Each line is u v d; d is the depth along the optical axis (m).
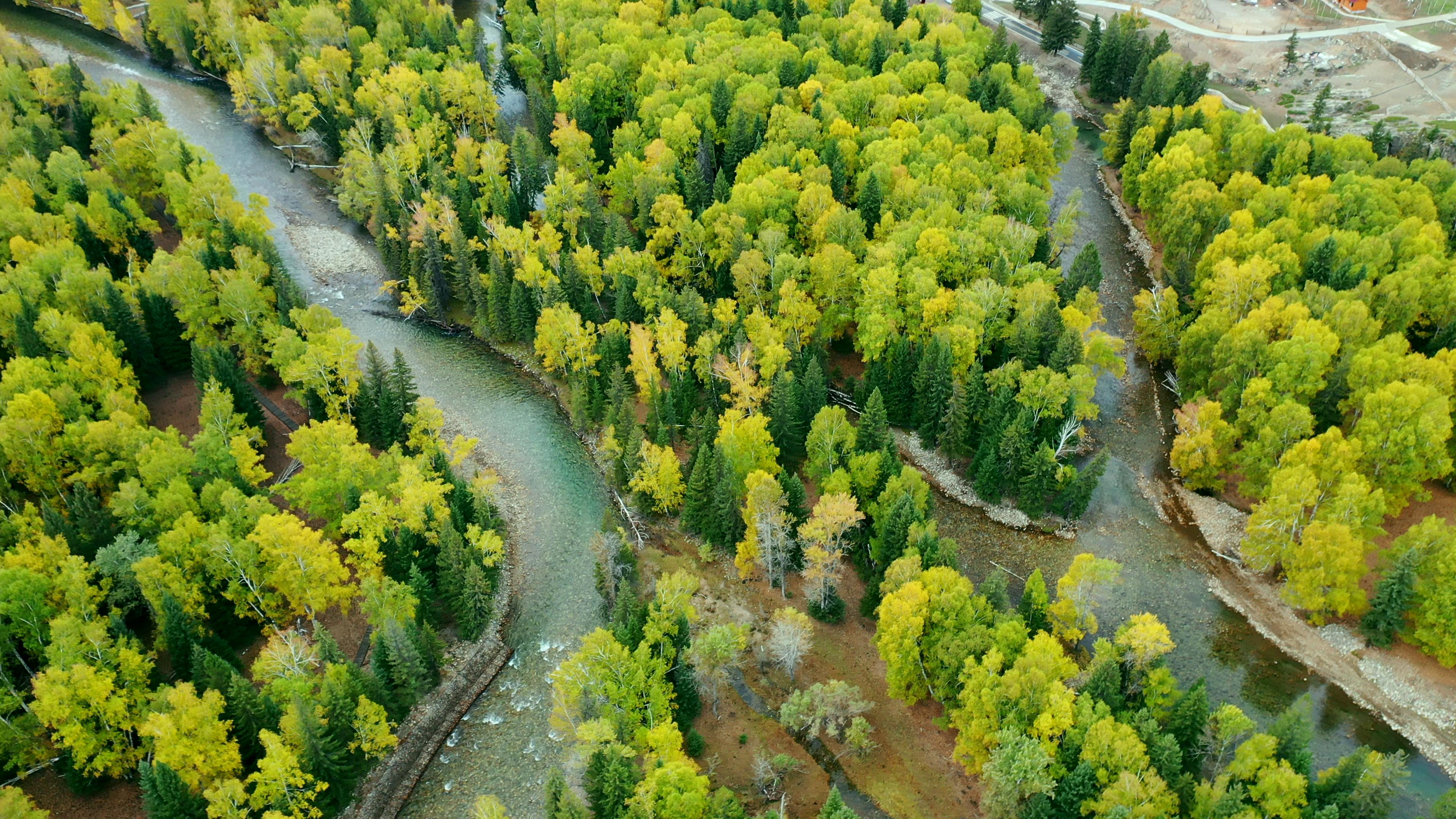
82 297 132.88
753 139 162.88
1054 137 172.12
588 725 84.06
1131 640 87.62
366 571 104.06
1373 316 124.19
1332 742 96.56
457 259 150.62
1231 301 127.75
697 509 116.06
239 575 101.25
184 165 164.88
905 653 92.94
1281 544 107.31
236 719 87.94
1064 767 82.62
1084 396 118.50
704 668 93.12
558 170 155.12
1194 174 155.38
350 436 115.75
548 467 131.75
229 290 133.12
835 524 101.69
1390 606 100.00
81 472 110.38
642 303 137.25
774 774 92.44
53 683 86.44
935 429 128.12
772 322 133.12
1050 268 149.62
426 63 189.38
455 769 97.69
